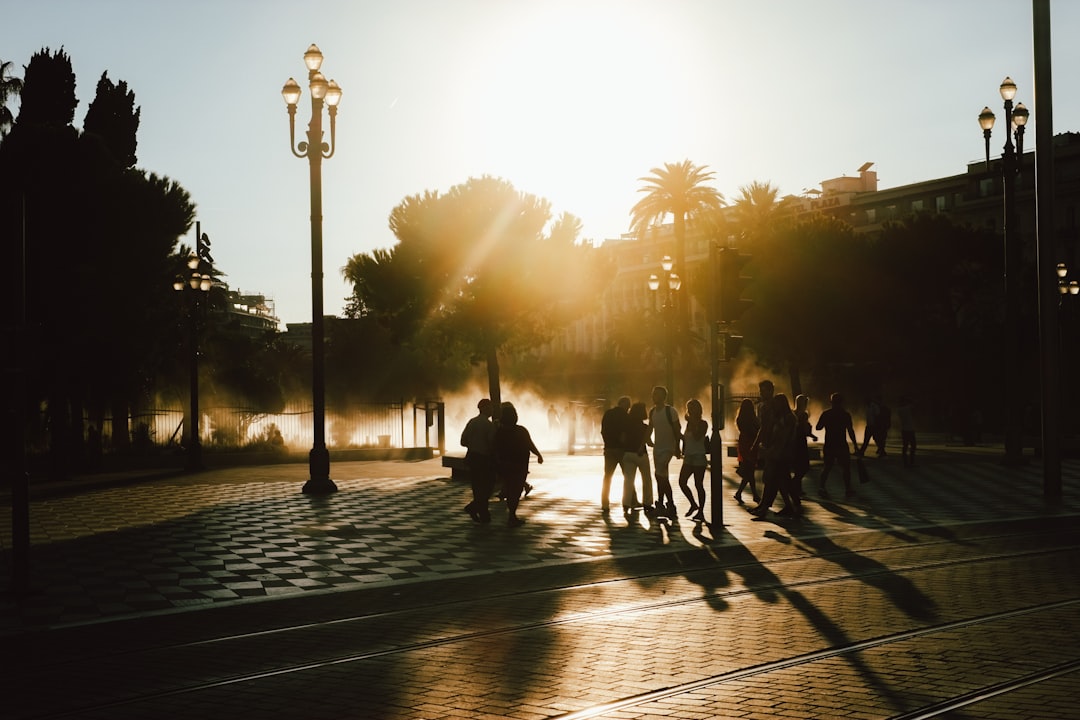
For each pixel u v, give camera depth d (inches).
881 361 2271.2
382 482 1067.3
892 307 2252.7
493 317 1972.2
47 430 1576.0
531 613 384.8
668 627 354.3
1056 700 253.9
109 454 1501.0
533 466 1328.7
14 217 428.1
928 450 1587.1
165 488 1006.4
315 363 929.5
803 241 2288.4
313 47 917.8
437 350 2094.0
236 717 250.5
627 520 707.4
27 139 1358.3
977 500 818.2
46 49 1755.7
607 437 734.5
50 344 1331.2
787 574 470.6
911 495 864.9
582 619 371.2
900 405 1195.3
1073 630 338.6
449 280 1966.0
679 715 245.4
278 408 1988.2
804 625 353.1
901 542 578.6
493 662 305.4
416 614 386.3
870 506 783.1
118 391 1472.7
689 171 2434.8
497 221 1942.7
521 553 552.1
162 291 1533.0
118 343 1401.3
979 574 462.3
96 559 534.9
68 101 1768.0
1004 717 240.2
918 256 2257.6
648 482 724.7
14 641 345.4
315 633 353.7
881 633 337.7
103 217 1379.2
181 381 1809.8
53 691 278.1
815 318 2247.8
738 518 713.6
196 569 501.4
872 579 452.4
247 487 1008.2
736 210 2689.5
